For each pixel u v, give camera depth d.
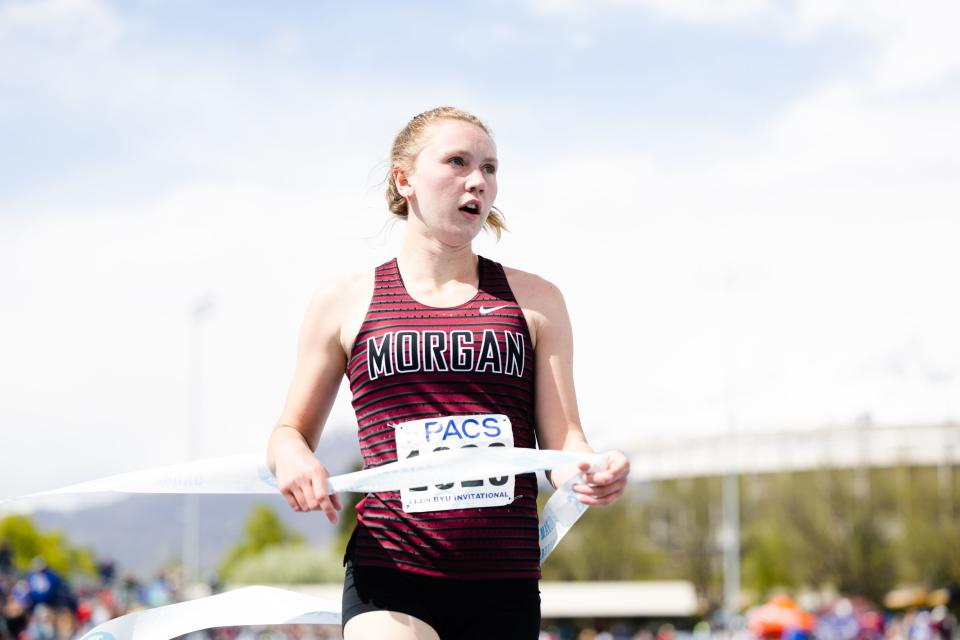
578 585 96.12
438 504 3.97
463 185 4.14
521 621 3.97
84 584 34.25
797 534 81.31
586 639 88.56
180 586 38.00
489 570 3.95
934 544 75.44
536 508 4.23
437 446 3.97
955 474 79.62
